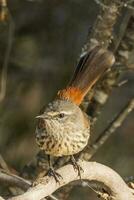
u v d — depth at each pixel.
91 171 11.09
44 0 17.86
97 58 12.76
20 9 17.91
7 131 17.44
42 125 11.91
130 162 17.89
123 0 13.55
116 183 11.17
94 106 13.88
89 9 17.64
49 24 17.83
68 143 11.94
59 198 13.73
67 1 17.81
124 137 18.12
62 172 10.95
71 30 17.77
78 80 12.49
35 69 17.70
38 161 13.73
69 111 11.95
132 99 13.82
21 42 17.67
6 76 17.42
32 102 17.69
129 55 14.07
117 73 13.81
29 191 10.33
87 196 17.16
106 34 13.46
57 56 17.73
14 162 17.22
